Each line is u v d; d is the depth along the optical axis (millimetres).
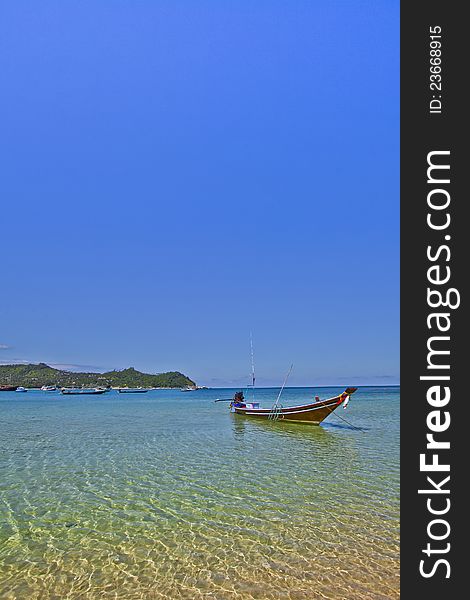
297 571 8195
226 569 8320
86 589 7617
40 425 37031
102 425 36438
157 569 8359
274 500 12914
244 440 26219
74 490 14445
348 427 33344
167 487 14648
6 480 16047
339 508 12008
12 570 8398
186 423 37531
